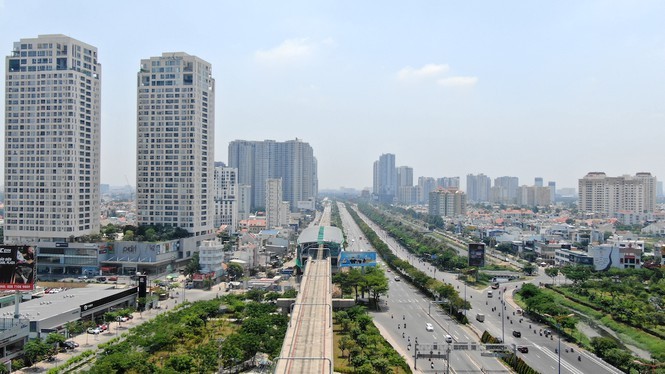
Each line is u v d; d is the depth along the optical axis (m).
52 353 196.12
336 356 198.25
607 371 184.75
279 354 164.12
